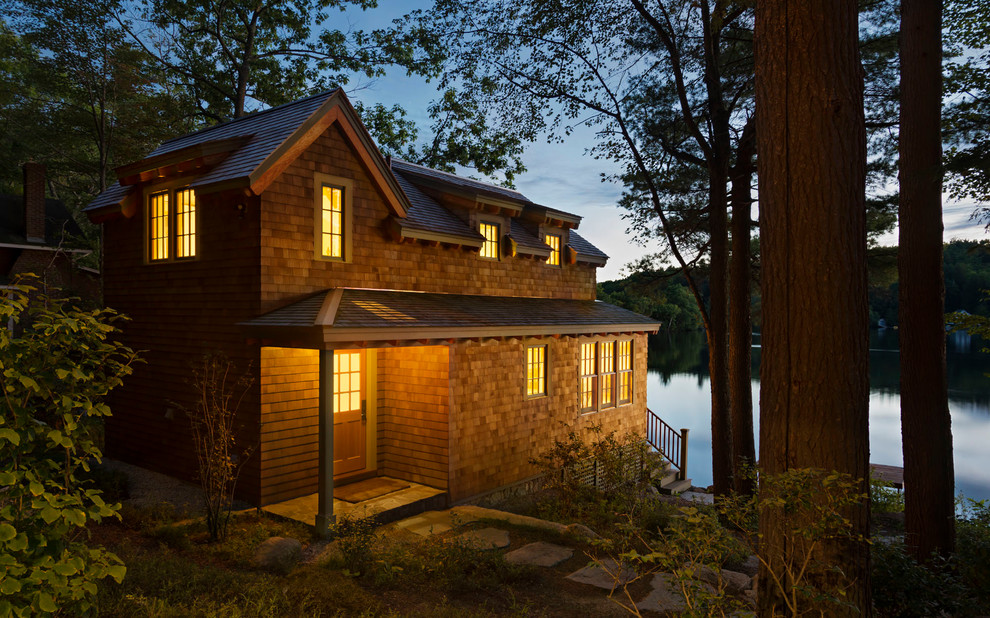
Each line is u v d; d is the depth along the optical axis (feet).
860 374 11.81
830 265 11.79
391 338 27.53
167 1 69.26
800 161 11.99
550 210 47.88
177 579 16.79
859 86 12.07
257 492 27.81
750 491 37.11
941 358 23.72
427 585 19.88
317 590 17.24
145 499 28.04
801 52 11.98
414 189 42.50
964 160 22.11
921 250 23.95
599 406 47.60
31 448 10.22
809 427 11.80
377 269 33.99
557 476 35.42
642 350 53.83
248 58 74.95
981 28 30.35
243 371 28.53
